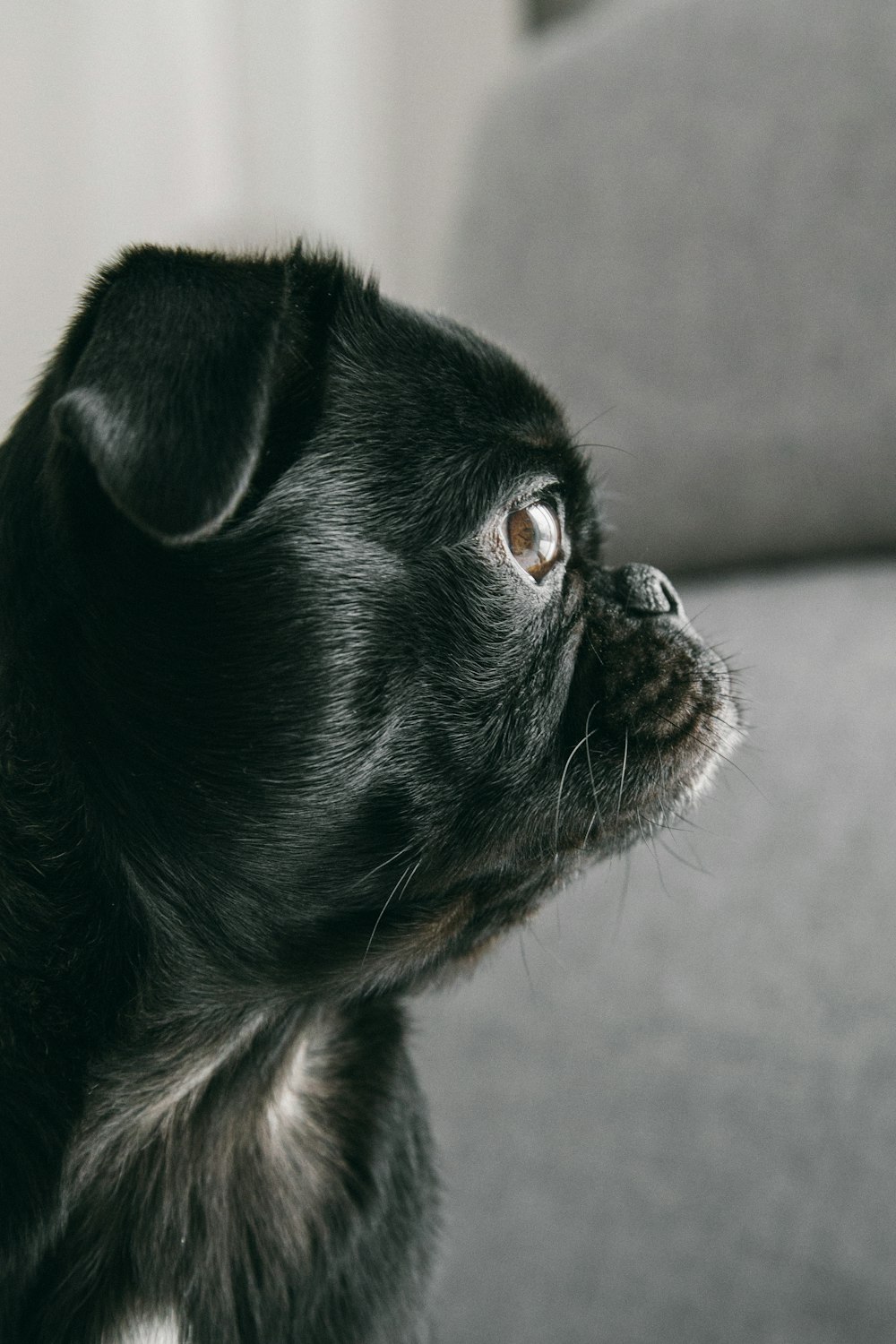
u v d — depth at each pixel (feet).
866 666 1.97
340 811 1.55
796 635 2.03
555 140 2.34
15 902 1.55
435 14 3.59
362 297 1.59
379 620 1.54
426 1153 1.75
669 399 2.20
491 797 1.58
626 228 2.25
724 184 2.19
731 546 2.20
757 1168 1.80
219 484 1.41
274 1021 1.64
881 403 2.07
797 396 2.12
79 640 1.55
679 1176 1.83
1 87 2.88
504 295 2.33
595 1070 1.90
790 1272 1.77
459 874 1.59
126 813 1.55
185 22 3.12
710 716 1.66
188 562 1.52
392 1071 1.72
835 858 1.86
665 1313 1.81
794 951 1.84
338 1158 1.69
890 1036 1.77
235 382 1.43
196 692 1.53
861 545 2.15
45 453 1.55
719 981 1.86
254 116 3.46
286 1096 1.70
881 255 2.09
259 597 1.53
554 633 1.60
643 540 2.24
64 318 2.97
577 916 1.97
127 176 3.06
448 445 1.57
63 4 2.97
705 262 2.19
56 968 1.55
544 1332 1.86
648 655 1.64
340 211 3.55
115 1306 1.57
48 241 2.96
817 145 2.14
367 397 1.56
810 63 2.17
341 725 1.54
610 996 1.91
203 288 1.48
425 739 1.56
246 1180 1.66
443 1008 2.01
